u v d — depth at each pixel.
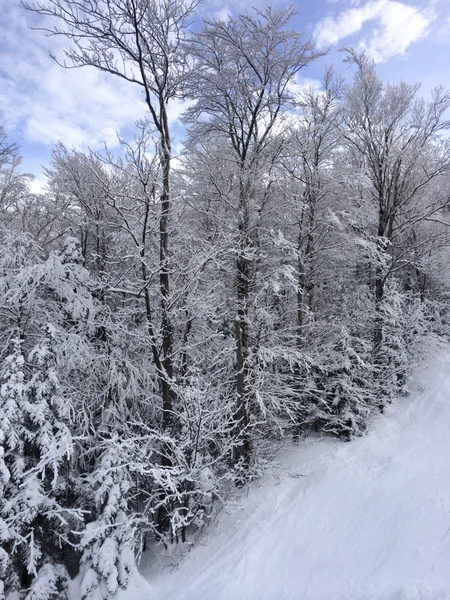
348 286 15.52
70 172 12.05
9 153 14.90
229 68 10.23
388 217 14.73
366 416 12.62
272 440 13.08
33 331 10.45
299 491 10.15
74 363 9.84
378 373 14.34
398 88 13.88
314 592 6.80
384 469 10.27
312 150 12.30
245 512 9.84
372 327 14.18
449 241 14.80
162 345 10.23
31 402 8.24
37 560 8.03
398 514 8.23
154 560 9.34
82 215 12.48
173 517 8.25
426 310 18.30
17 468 7.65
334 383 12.64
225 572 7.84
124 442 8.30
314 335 13.26
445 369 16.94
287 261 12.20
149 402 10.98
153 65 9.30
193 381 9.73
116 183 10.91
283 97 10.51
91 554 7.83
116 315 11.00
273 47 9.63
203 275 10.85
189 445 9.18
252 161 10.98
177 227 10.37
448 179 15.91
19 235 10.32
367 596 6.29
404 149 14.06
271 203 11.57
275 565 7.77
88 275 10.40
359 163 15.12
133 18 8.77
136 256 9.32
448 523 7.55
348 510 8.88
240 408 10.81
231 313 11.81
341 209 12.81
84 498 8.95
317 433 13.53
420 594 5.88
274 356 11.02
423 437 11.94
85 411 9.71
